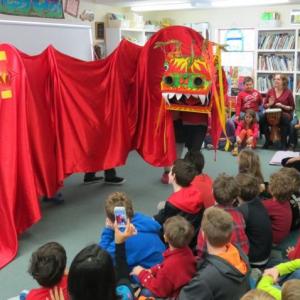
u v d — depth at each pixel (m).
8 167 2.94
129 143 3.88
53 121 3.41
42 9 4.95
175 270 1.86
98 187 4.32
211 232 1.71
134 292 2.03
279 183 2.63
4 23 3.70
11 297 2.39
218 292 1.62
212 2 6.27
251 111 5.71
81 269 1.26
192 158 3.08
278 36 6.95
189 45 3.79
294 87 6.91
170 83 3.61
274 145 5.88
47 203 3.86
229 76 7.34
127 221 2.01
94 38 6.83
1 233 2.94
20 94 2.99
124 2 6.23
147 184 4.39
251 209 2.37
